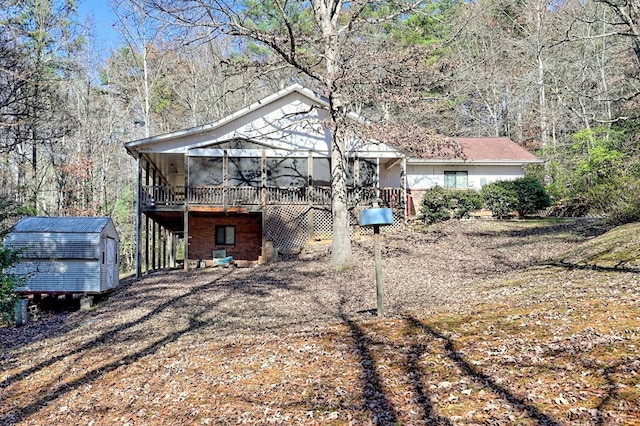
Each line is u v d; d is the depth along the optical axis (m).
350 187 20.52
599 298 7.09
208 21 13.34
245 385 5.74
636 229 12.48
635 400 3.88
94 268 13.49
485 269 13.34
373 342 6.69
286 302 11.55
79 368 7.57
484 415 4.05
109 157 34.44
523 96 32.69
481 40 33.94
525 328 6.23
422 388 4.85
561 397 4.14
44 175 28.88
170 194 19.75
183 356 7.43
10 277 10.38
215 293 13.32
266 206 19.58
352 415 4.47
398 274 13.83
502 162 24.19
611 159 18.33
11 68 14.43
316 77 14.59
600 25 22.73
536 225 19.12
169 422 5.02
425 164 24.56
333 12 15.38
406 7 15.28
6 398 6.56
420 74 15.41
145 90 32.22
